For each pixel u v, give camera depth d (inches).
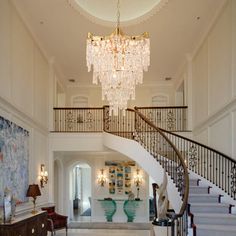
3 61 276.1
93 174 583.5
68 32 386.6
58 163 548.4
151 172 355.9
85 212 708.0
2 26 274.7
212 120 357.7
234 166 291.4
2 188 258.2
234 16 289.1
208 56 376.8
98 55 311.3
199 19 358.6
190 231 257.0
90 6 350.3
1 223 240.5
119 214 572.4
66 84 596.7
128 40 311.1
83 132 462.9
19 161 308.2
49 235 427.2
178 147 444.5
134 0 357.7
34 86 386.6
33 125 375.9
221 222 271.3
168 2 324.5
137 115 392.5
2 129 262.2
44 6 326.3
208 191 333.7
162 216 285.1
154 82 593.0
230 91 298.2
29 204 340.8
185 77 485.1
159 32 390.9
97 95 601.3
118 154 580.7
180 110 534.0
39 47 411.2
